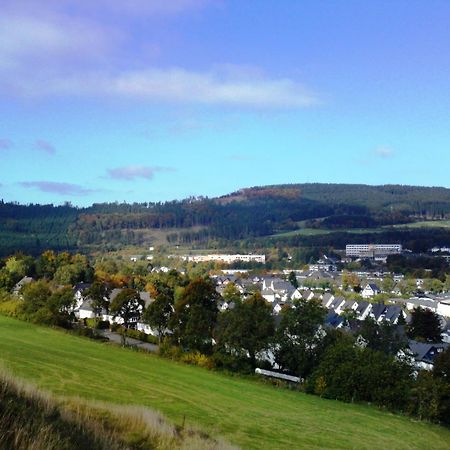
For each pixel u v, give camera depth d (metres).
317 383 47.88
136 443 16.30
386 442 35.72
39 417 13.50
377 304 103.88
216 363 54.56
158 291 108.69
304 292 136.88
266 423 36.34
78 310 88.81
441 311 112.69
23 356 48.78
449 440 38.03
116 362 52.19
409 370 46.66
